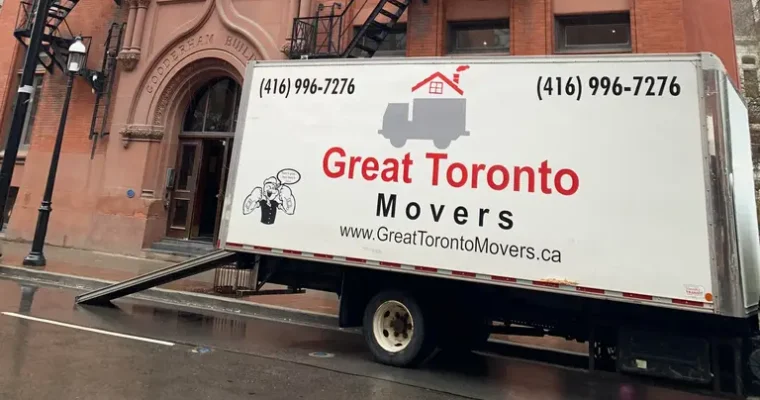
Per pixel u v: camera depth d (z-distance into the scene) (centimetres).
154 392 458
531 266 540
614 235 513
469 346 698
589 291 513
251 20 1430
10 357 525
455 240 577
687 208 492
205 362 576
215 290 1003
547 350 757
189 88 1537
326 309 932
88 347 593
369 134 641
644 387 593
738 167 529
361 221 625
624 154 523
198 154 1538
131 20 1565
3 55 1864
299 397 477
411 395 508
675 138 508
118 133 1534
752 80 2219
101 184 1551
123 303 923
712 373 518
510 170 566
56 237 1566
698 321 519
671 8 1081
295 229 657
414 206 602
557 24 1195
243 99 721
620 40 1157
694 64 514
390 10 1319
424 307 614
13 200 1780
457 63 613
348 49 1210
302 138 676
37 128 1683
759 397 532
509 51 1205
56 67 1703
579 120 546
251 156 700
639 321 541
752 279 525
